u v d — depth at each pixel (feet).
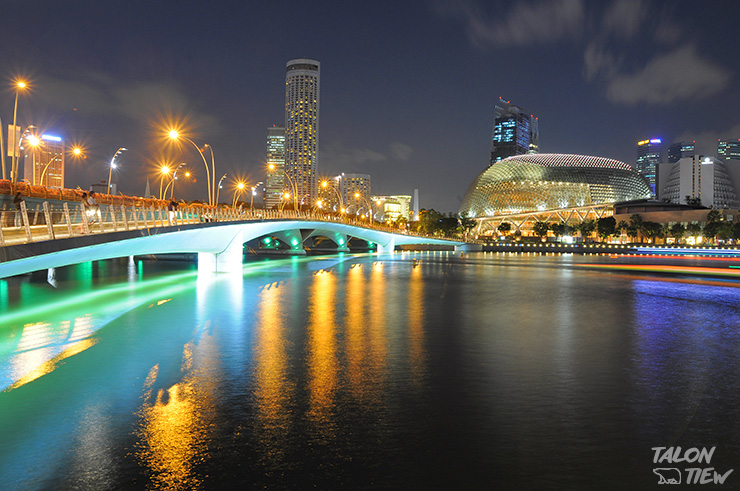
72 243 95.96
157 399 53.88
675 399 54.65
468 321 107.24
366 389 57.47
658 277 240.32
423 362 70.33
